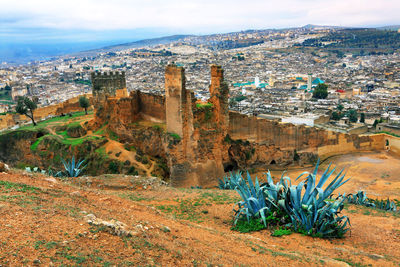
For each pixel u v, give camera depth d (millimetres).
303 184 19969
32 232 10719
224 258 12695
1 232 10242
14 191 14672
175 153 40500
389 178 43281
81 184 28828
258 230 19109
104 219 13578
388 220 21391
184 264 11266
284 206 19375
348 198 29953
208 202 25172
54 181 19500
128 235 12273
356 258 15289
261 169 47438
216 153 42656
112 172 48156
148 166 47594
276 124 47656
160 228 14852
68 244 10500
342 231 18484
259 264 12836
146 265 10469
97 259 10078
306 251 16031
